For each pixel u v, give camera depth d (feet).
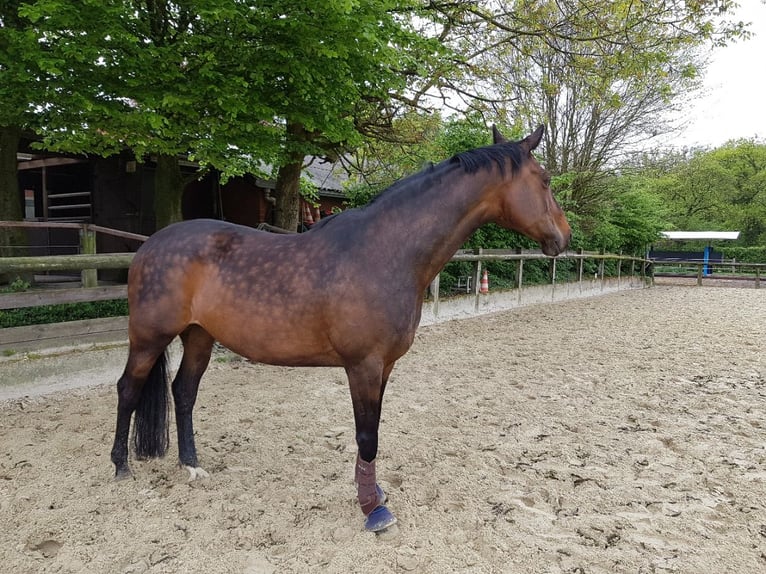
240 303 7.91
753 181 114.73
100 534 7.64
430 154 29.30
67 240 33.09
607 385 17.01
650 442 11.85
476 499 8.98
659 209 63.41
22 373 14.47
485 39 28.37
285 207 24.91
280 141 19.79
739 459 10.96
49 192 35.63
